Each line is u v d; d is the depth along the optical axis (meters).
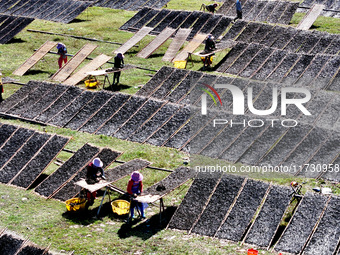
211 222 14.88
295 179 17.67
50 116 22.89
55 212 15.66
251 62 27.91
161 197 14.94
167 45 33.81
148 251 13.70
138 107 22.52
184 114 21.61
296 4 37.00
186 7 43.06
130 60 30.88
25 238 13.71
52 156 17.91
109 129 21.67
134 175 14.96
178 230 14.79
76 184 15.48
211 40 28.39
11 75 28.36
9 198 16.44
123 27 37.41
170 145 20.25
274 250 13.70
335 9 39.31
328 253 13.31
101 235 14.45
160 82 25.73
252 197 15.47
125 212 15.41
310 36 30.47
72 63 28.23
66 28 37.84
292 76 25.88
